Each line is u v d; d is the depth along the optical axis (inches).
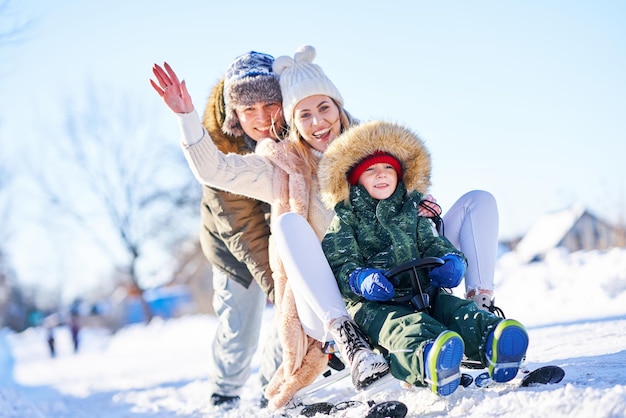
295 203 152.9
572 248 1034.7
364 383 120.5
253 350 198.5
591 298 434.6
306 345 147.3
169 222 1470.2
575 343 192.5
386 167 135.4
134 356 714.2
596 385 114.0
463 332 118.6
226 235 170.1
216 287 195.3
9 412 236.8
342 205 135.9
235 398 202.4
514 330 112.0
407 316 118.2
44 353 1237.1
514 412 103.6
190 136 146.3
